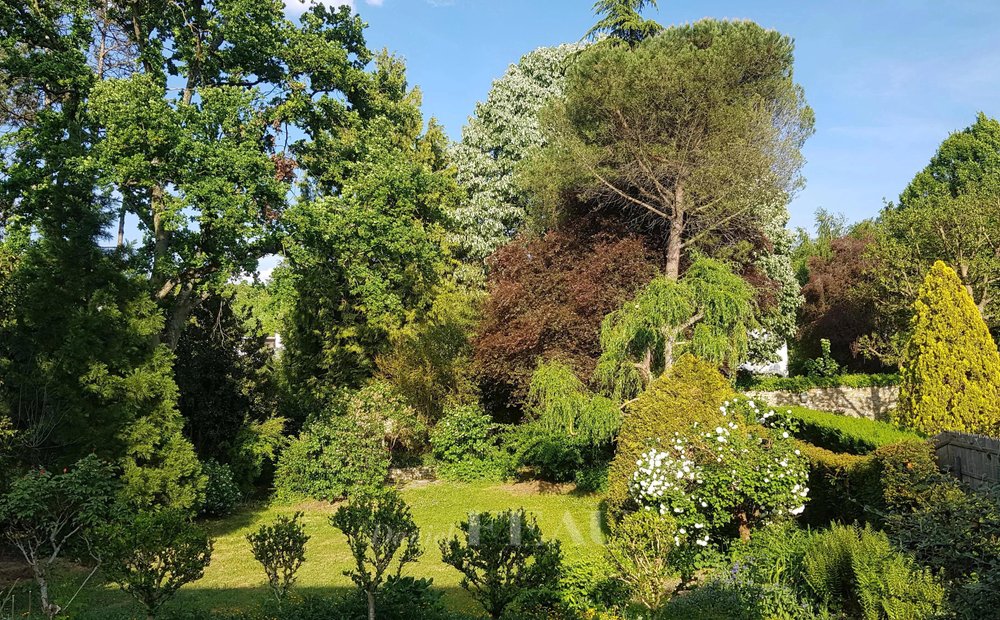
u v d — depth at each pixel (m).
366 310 18.88
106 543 6.21
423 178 14.34
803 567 6.28
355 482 15.11
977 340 11.20
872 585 5.20
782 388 22.03
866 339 21.14
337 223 12.88
